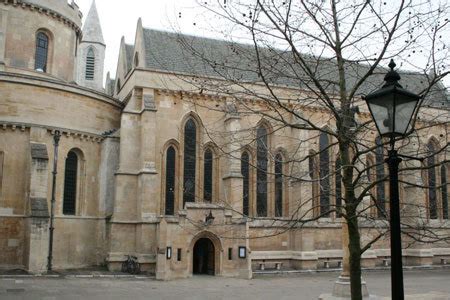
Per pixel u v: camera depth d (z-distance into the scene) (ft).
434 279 134.51
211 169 144.15
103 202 135.13
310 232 145.59
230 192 137.18
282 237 147.33
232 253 128.88
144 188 130.00
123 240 130.11
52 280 107.65
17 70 136.98
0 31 134.62
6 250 117.70
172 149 141.18
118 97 162.50
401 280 32.86
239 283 116.67
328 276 135.44
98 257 133.39
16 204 119.96
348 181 43.04
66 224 127.95
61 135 128.47
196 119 143.33
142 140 133.18
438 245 173.37
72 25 152.76
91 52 220.64
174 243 123.24
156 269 120.67
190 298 91.15
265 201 148.77
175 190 139.64
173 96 139.74
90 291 94.63
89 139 134.51
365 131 60.13
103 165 136.36
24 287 95.50
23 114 122.42
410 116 34.96
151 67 142.72
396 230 33.45
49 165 125.18
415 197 156.46
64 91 128.98
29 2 140.15
